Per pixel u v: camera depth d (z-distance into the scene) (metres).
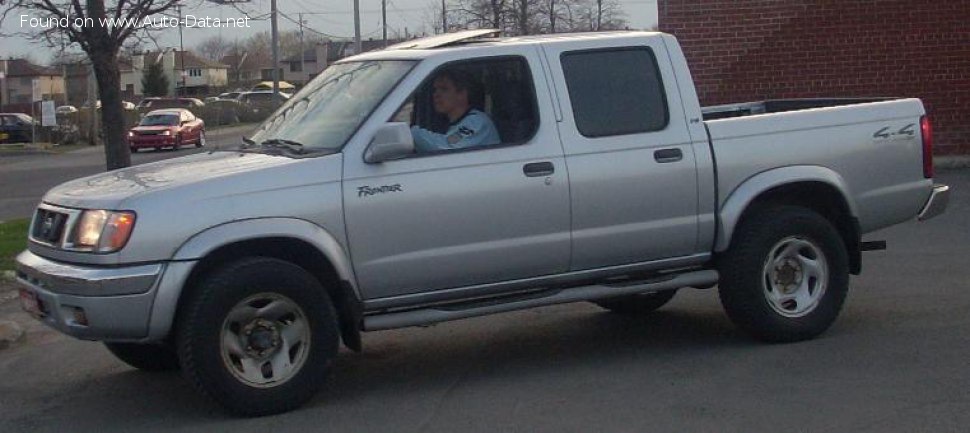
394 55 7.10
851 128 7.61
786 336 7.45
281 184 6.25
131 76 77.31
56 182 26.92
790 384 6.58
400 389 6.88
